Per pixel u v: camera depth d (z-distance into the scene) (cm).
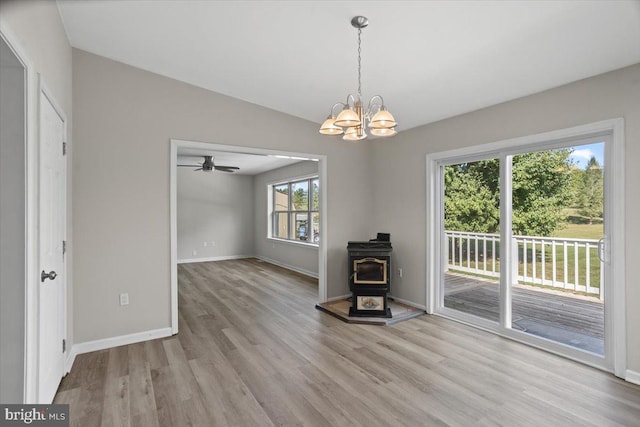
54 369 219
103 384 236
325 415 200
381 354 285
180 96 338
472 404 210
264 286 546
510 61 252
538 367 259
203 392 225
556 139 279
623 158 238
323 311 408
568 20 201
